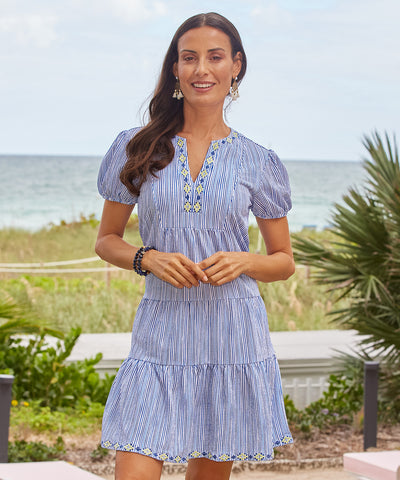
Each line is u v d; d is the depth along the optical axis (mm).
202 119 2613
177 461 2506
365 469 3828
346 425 6707
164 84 2662
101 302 13055
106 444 2533
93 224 31000
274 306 13172
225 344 2557
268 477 5766
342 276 6656
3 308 6637
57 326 7383
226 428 2535
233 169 2590
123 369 2598
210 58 2564
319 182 55812
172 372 2539
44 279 17109
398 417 6789
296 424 6625
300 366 7055
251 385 2564
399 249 6484
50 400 6504
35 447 5672
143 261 2533
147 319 2594
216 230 2555
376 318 6441
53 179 51375
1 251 29188
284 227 2762
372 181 6844
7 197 49562
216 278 2465
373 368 5879
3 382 4832
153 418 2500
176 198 2541
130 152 2613
